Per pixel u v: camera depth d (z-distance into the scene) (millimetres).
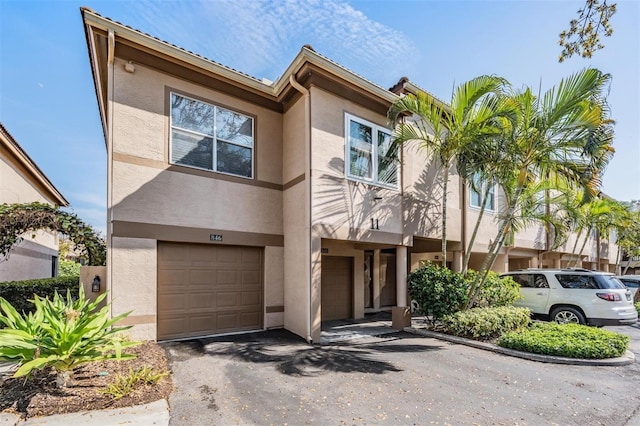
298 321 8438
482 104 8742
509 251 14922
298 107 9109
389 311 13203
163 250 7766
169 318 7719
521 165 8953
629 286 15273
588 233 16797
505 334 7699
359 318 11570
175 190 7875
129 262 7176
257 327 8969
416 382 5375
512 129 8367
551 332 7730
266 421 4051
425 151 11234
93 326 4703
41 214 8539
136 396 4508
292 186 9164
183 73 8234
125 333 6953
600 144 7457
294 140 9227
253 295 9000
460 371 5957
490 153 8844
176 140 8062
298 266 8602
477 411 4398
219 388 5008
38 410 4031
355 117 9406
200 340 7715
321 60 8078
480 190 10953
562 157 8453
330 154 8727
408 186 10508
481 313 8523
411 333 9164
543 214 11906
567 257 20016
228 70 8586
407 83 10703
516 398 4840
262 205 9242
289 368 5957
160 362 6016
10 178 12461
